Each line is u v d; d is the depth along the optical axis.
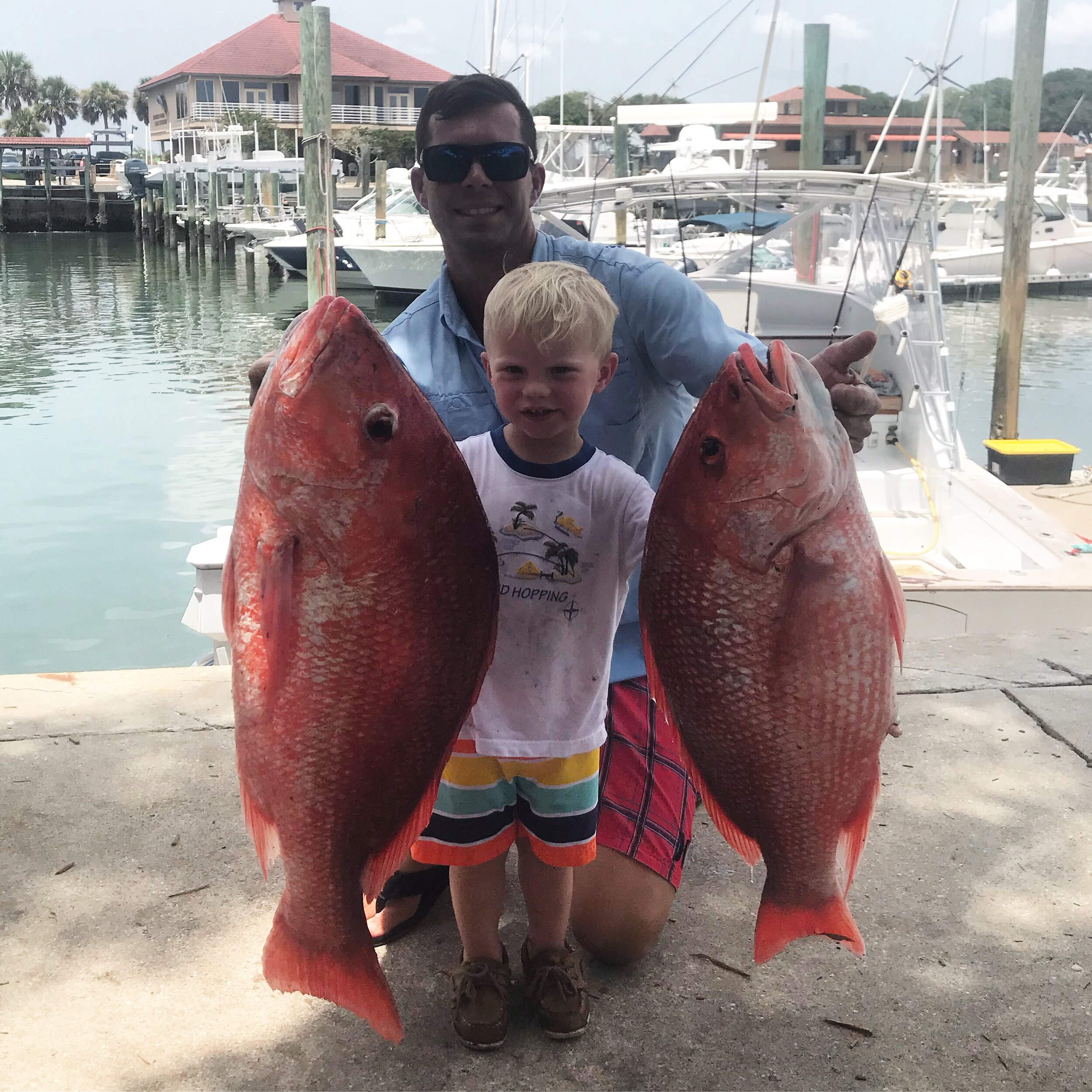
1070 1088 2.12
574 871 2.43
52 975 2.42
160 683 3.88
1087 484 11.09
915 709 3.70
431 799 1.99
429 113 2.54
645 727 2.60
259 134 62.47
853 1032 2.28
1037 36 11.73
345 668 1.83
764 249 10.84
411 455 1.79
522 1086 2.14
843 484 1.86
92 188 61.31
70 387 17.02
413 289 24.22
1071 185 37.31
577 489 2.20
